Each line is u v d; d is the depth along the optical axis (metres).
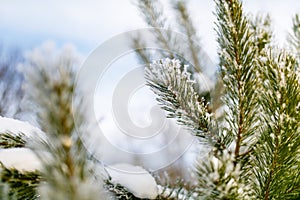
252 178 0.98
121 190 0.97
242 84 1.01
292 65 0.97
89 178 0.75
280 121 0.95
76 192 0.66
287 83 0.95
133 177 0.98
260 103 0.98
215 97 1.15
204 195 0.85
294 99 0.95
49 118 0.66
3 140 0.94
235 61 1.01
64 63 0.64
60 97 0.65
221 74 1.08
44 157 0.72
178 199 0.98
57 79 0.64
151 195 0.98
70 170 0.68
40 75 0.63
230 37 1.02
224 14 1.03
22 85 0.63
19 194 0.85
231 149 1.01
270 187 0.96
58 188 0.65
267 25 1.19
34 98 0.64
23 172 0.85
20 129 0.96
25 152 0.90
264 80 1.01
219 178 0.84
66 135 0.67
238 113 1.01
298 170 0.96
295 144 0.95
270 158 0.96
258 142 1.00
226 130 1.02
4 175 0.85
